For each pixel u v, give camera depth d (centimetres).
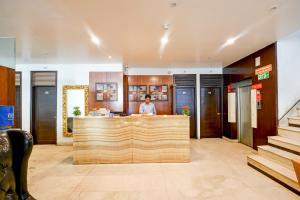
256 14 372
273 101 539
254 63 630
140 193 350
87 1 323
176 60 734
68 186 381
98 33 463
